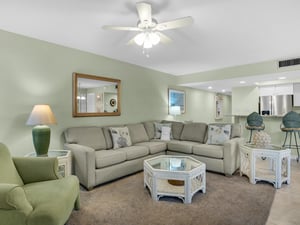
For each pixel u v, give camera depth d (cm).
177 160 295
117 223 192
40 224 135
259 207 221
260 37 287
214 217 201
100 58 381
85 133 329
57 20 234
